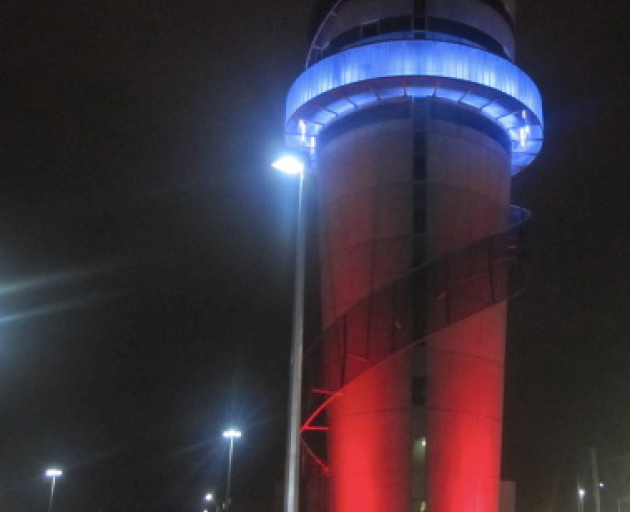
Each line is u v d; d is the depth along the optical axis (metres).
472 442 37.31
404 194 39.56
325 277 42.06
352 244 40.41
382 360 37.88
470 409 37.69
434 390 37.09
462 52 39.94
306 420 39.47
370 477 36.78
